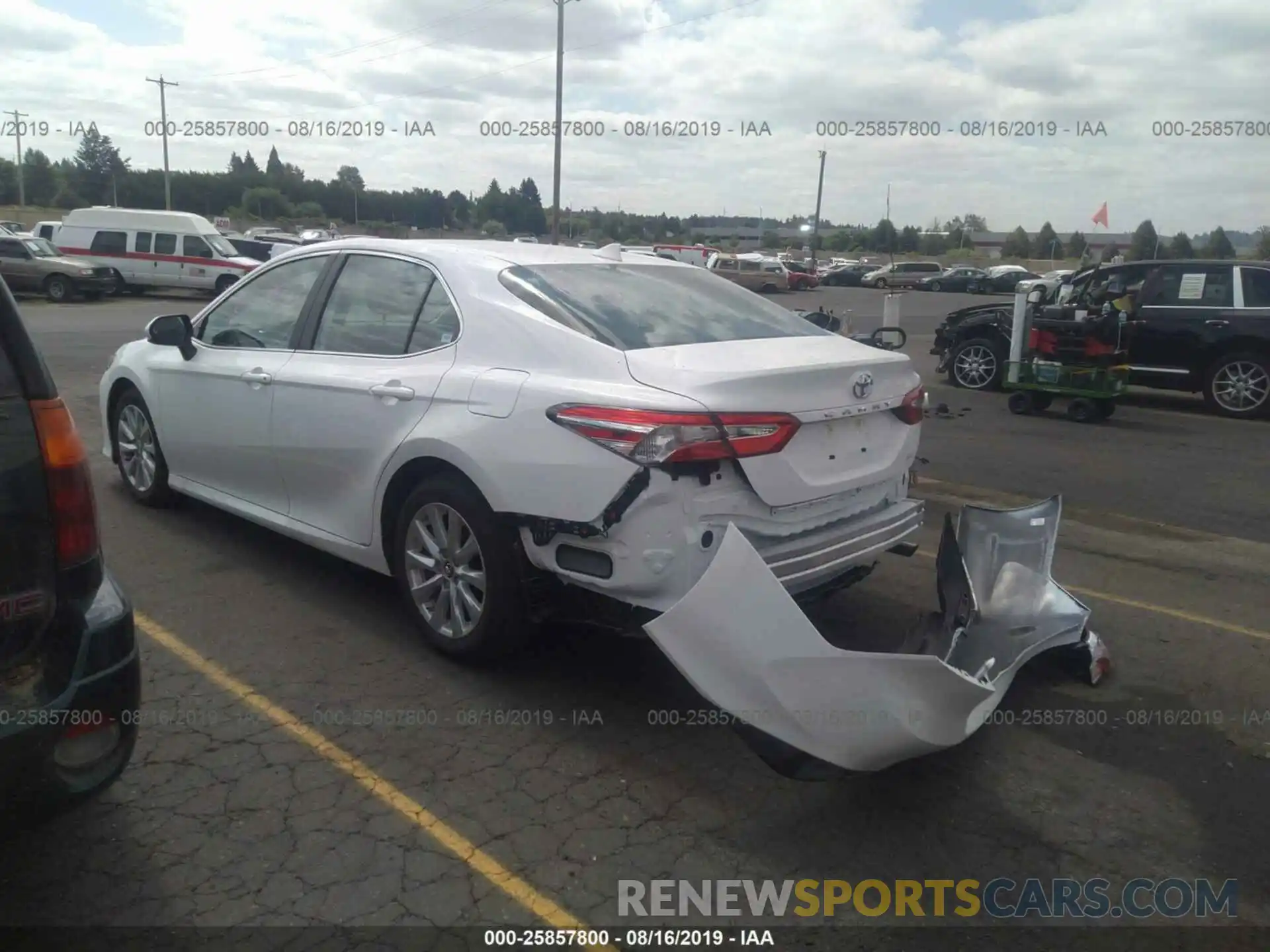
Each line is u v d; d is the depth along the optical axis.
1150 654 4.71
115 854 2.97
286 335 4.96
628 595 3.54
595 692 4.07
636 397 3.48
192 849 3.00
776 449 3.57
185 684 4.01
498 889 2.89
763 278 44.81
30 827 2.57
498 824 3.19
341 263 4.85
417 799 3.29
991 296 49.62
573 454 3.54
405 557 4.30
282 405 4.76
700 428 3.40
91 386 11.46
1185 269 12.34
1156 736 3.92
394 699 3.94
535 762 3.55
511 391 3.80
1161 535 6.77
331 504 4.65
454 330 4.19
